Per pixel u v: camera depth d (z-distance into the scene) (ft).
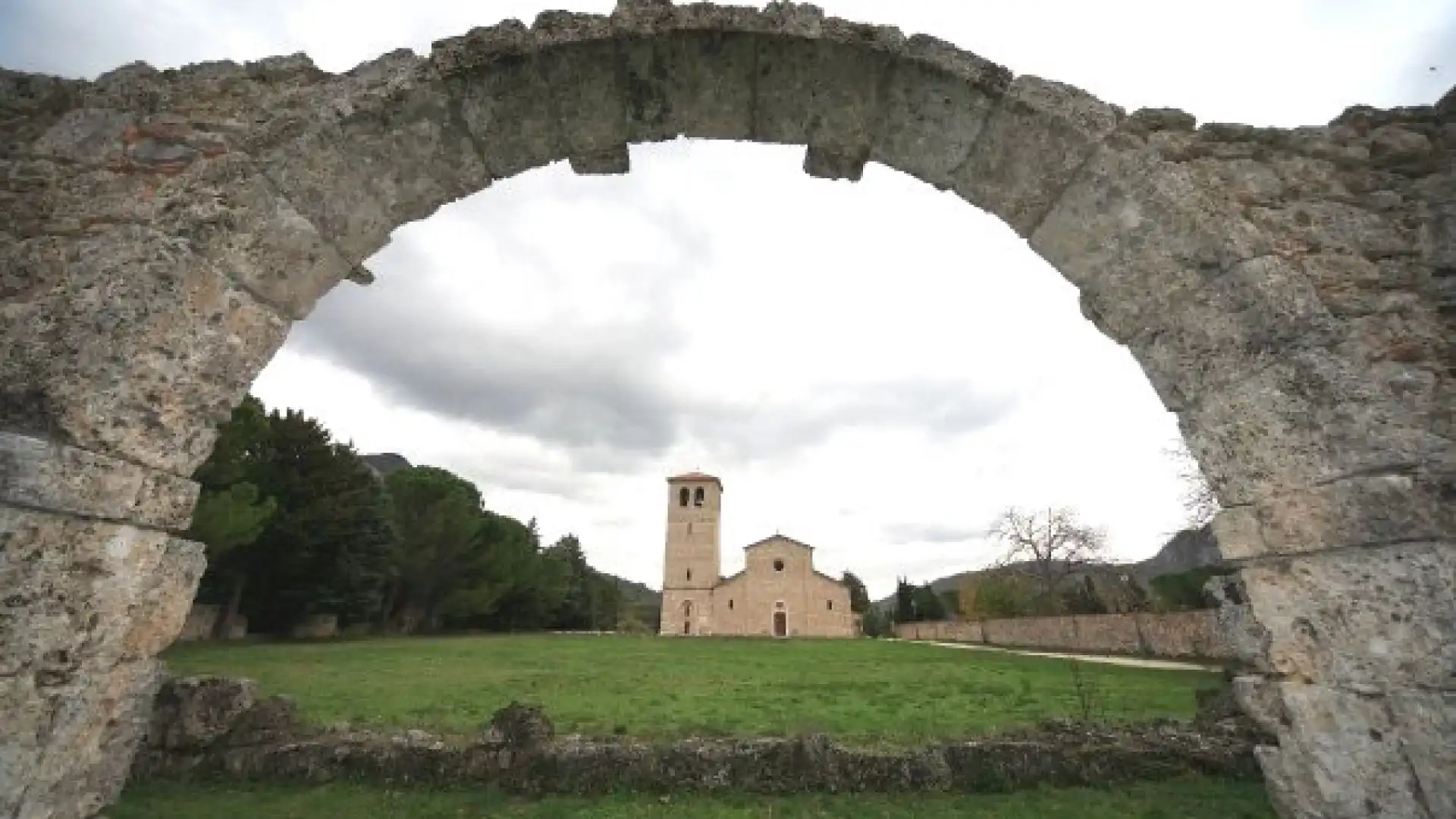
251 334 12.71
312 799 26.63
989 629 131.34
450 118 13.78
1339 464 11.18
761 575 206.39
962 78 13.52
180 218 12.24
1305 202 12.82
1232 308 12.34
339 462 114.11
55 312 11.40
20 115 13.16
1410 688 10.18
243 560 99.09
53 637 10.10
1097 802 26.61
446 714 42.34
